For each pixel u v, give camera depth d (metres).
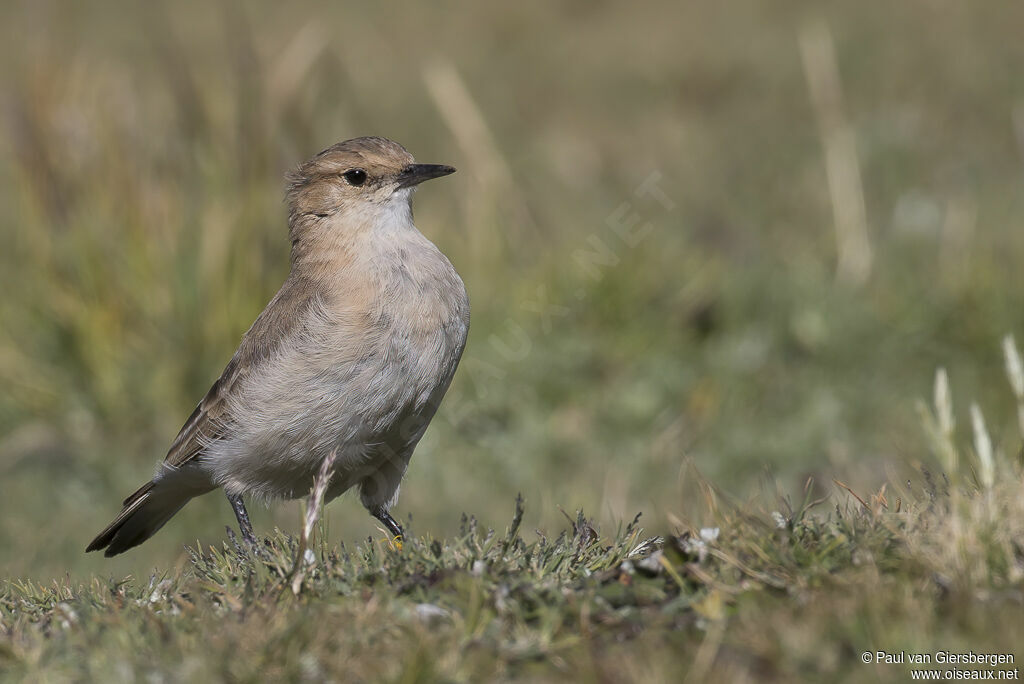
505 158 19.48
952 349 13.35
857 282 14.32
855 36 24.41
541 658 5.43
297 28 24.62
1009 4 25.34
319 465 8.22
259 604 6.08
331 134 14.52
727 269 14.66
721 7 27.33
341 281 8.11
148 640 5.77
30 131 14.16
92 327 13.37
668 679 5.02
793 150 19.77
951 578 5.51
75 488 12.31
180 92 14.22
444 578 6.11
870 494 6.96
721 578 5.88
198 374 13.30
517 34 26.39
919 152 19.27
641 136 20.94
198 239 13.75
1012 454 9.88
